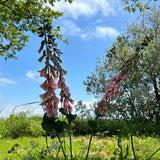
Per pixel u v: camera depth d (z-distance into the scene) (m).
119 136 2.27
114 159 2.89
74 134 8.38
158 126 9.31
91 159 3.17
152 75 8.91
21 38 8.34
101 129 8.02
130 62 2.19
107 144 4.74
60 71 1.94
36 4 6.32
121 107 8.59
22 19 6.64
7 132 7.75
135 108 9.08
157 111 9.85
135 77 6.33
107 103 2.20
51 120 2.04
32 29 6.30
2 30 7.87
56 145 2.63
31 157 2.87
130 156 3.29
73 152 3.90
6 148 4.70
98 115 2.23
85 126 8.29
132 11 5.68
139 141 5.03
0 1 6.39
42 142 5.38
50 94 1.85
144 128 8.28
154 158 3.77
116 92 2.15
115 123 8.47
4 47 8.05
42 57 1.88
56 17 6.24
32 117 11.34
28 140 6.04
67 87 2.00
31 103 1.93
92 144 4.84
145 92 2.10
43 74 1.88
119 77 2.15
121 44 6.94
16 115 9.00
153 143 5.27
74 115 2.10
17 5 6.55
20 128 8.16
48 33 1.89
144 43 2.22
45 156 2.77
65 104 2.01
